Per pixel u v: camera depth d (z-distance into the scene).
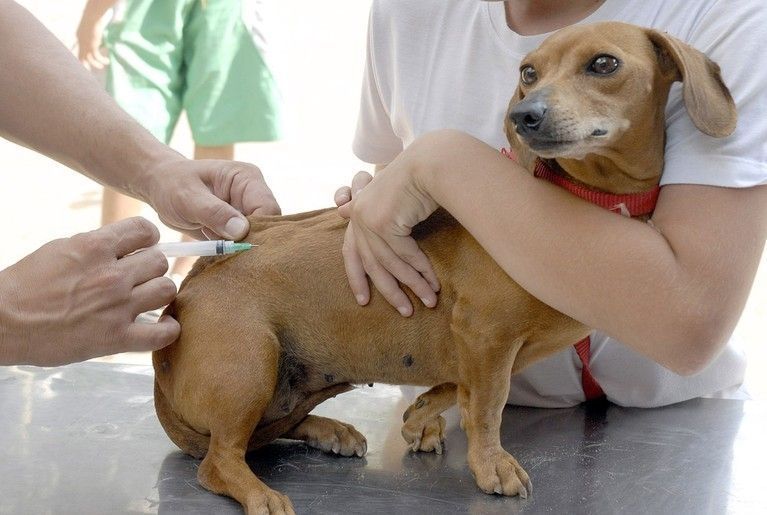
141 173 2.22
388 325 1.97
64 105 2.29
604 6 2.07
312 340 1.99
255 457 2.00
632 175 1.77
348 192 2.12
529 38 2.16
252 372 1.86
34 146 2.36
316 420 2.05
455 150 1.82
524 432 2.12
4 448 1.95
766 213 1.72
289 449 2.06
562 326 1.89
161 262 1.91
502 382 1.89
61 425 2.07
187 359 1.88
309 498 1.77
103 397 2.22
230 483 1.78
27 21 2.35
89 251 1.82
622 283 1.70
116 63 4.43
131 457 1.94
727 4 1.86
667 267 1.69
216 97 4.58
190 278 2.00
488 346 1.88
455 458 1.99
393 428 2.16
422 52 2.38
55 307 1.79
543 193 1.78
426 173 1.82
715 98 1.67
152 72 4.48
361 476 1.88
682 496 1.76
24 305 1.77
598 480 1.84
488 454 1.84
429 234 1.96
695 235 1.69
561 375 2.26
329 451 2.02
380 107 2.59
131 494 1.78
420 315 1.96
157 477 1.86
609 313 1.74
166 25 4.44
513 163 1.82
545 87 1.71
